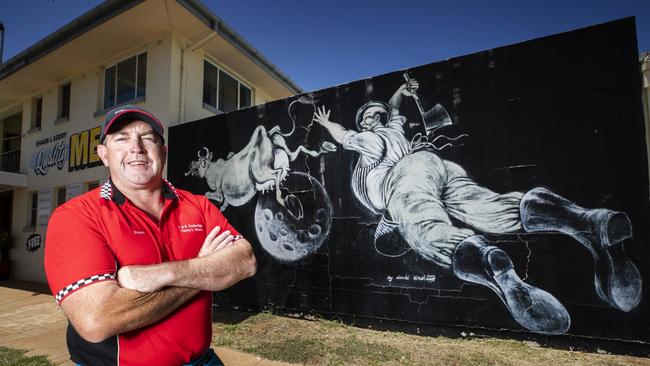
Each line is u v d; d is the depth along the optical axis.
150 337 1.61
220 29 7.95
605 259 3.86
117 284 1.50
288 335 4.74
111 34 7.82
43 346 4.64
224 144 6.65
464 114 4.65
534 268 4.15
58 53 8.55
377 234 5.07
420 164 4.86
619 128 3.89
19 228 10.45
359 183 5.27
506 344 4.14
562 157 4.12
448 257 4.59
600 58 4.01
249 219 6.22
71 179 9.25
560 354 3.85
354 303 5.14
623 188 3.84
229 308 6.17
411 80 5.01
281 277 5.79
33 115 10.87
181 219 1.93
